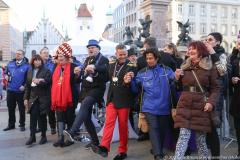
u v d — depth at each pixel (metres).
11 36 66.81
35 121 7.59
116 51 6.18
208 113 4.89
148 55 5.79
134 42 17.11
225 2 79.88
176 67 7.05
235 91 5.89
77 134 7.54
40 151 7.02
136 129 8.39
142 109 5.79
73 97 7.27
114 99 6.09
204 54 4.94
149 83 5.72
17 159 6.48
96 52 6.82
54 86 7.14
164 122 5.75
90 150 6.94
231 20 81.00
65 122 7.36
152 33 22.94
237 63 5.90
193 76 4.93
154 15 23.06
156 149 5.56
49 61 9.36
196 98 4.88
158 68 5.82
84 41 13.50
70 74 7.13
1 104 15.55
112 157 6.48
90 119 6.69
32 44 82.12
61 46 7.22
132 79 5.94
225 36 80.44
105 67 6.57
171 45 7.68
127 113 6.11
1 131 9.16
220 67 5.23
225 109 7.30
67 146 7.31
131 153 6.69
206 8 77.88
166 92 5.70
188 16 75.44
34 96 7.53
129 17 81.94
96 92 6.52
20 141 7.96
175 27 73.69
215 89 4.91
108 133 6.05
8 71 9.25
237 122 5.92
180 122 4.88
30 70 7.66
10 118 9.38
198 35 76.94
